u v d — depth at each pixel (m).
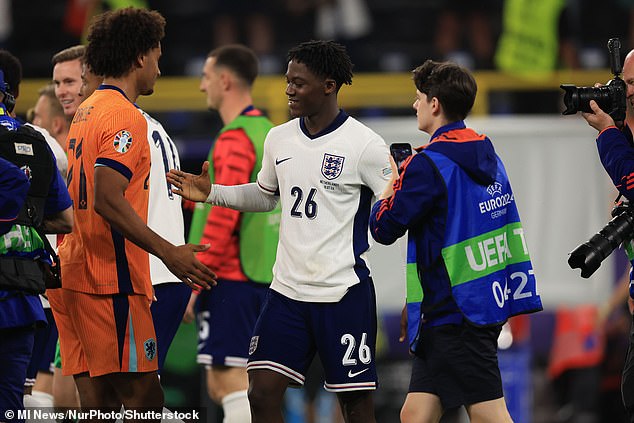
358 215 17.05
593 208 30.89
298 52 16.91
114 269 16.41
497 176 16.84
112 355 16.47
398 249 29.83
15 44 39.53
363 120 33.03
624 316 29.95
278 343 16.84
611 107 15.94
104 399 17.25
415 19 39.41
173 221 18.19
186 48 39.28
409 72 38.22
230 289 22.06
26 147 15.66
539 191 31.03
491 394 16.41
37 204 15.70
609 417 30.23
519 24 36.69
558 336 30.77
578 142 31.03
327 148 16.83
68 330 17.14
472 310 16.28
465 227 16.34
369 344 17.06
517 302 16.78
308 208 16.80
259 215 22.14
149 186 17.66
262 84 34.22
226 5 39.28
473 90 16.80
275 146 17.27
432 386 16.86
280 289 16.95
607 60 38.72
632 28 39.03
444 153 16.38
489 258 16.52
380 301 29.73
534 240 30.98
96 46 16.69
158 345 18.23
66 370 17.22
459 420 28.64
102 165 15.81
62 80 20.67
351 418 17.31
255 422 16.89
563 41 37.28
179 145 33.22
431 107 16.89
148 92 17.22
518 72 36.50
